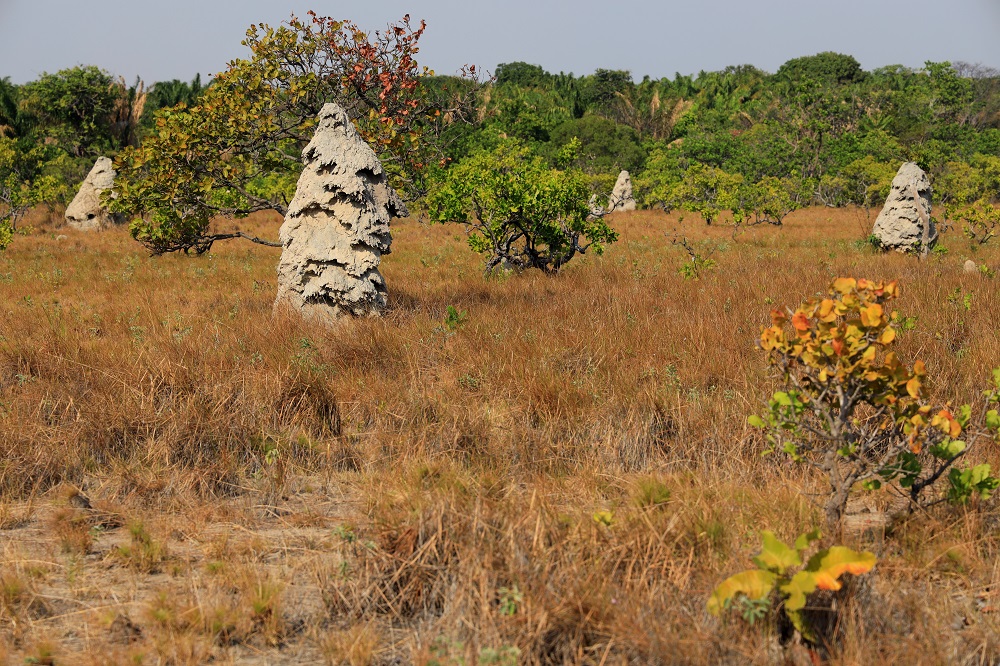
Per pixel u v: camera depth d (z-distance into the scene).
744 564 4.14
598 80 105.31
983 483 4.71
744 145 62.44
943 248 19.25
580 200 15.75
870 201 42.34
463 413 6.59
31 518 5.29
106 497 5.58
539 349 8.16
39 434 6.16
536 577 3.93
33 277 15.47
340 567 4.28
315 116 16.02
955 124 71.94
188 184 15.26
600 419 6.50
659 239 24.80
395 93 16.55
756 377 7.12
